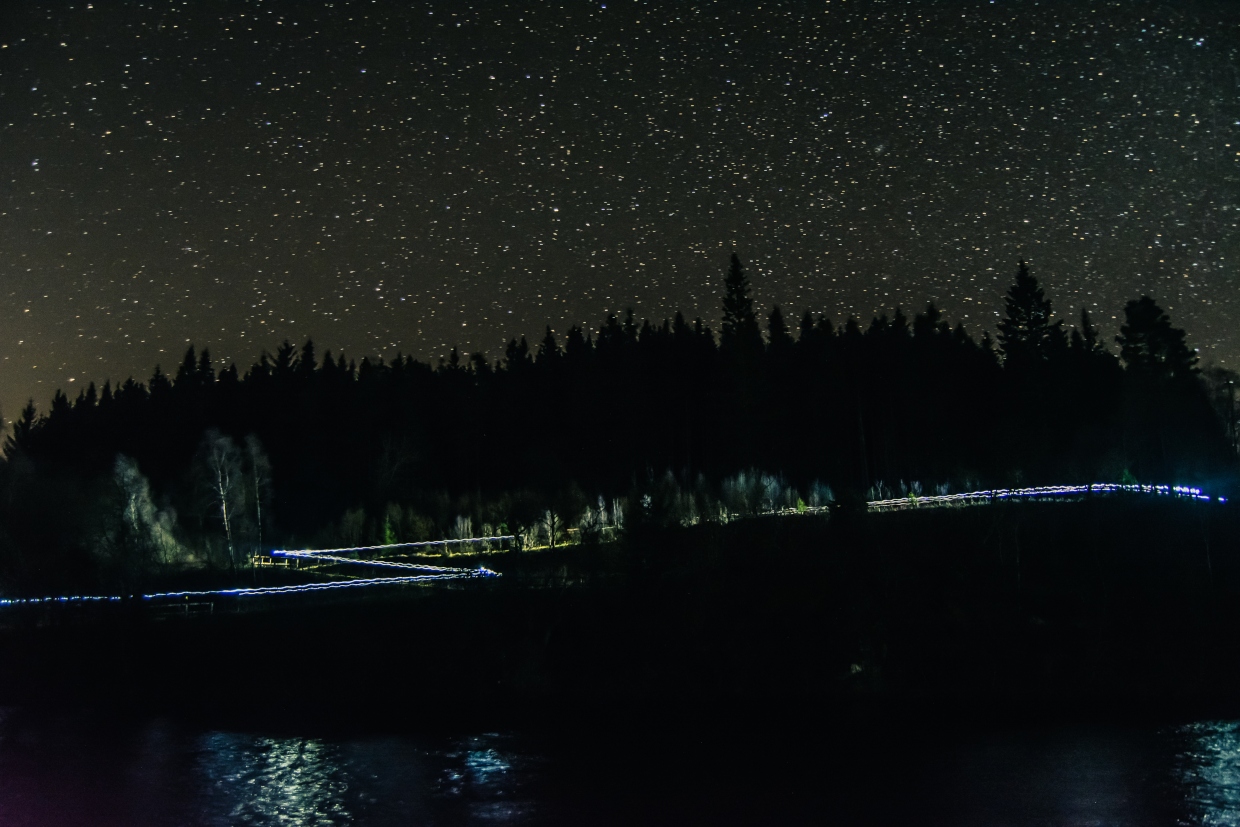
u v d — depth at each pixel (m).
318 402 97.06
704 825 27.83
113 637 43.25
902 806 28.70
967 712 37.78
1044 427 76.06
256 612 45.22
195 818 28.62
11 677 41.94
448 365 118.38
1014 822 27.12
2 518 51.72
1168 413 73.19
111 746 35.12
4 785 31.36
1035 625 41.81
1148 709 37.06
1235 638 40.72
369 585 49.31
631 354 98.25
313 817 28.72
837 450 86.50
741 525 45.16
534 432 97.00
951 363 89.88
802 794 30.05
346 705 39.59
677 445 97.00
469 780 31.75
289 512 84.25
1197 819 26.75
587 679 40.88
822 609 41.75
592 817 28.47
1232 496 55.88
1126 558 46.75
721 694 40.25
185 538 62.28
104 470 77.31
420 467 86.69
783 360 91.62
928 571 44.44
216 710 39.59
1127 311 87.88
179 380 120.25
